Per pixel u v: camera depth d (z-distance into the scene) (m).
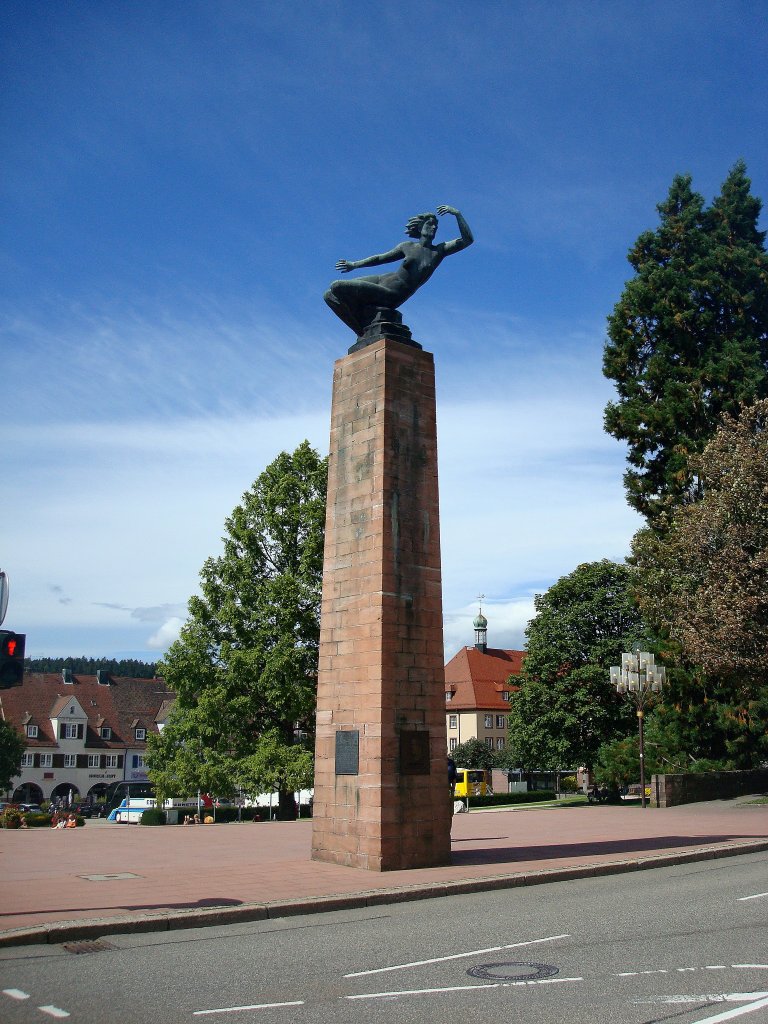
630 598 39.41
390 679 16.31
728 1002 7.50
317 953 9.71
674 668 37.47
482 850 18.92
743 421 32.66
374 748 16.05
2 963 9.27
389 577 16.70
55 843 20.31
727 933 10.48
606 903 12.91
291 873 15.20
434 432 18.17
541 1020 7.09
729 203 42.16
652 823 26.09
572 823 26.50
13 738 72.44
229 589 41.16
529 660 60.88
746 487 30.23
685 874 16.30
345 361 18.69
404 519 17.22
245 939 10.53
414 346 18.33
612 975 8.52
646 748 39.31
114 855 17.77
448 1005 7.57
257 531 42.16
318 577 40.84
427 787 16.45
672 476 38.25
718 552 30.75
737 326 40.28
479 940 10.33
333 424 18.66
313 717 40.31
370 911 12.52
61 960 9.42
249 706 39.09
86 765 92.38
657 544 35.91
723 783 35.31
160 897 12.55
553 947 9.85
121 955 9.65
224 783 38.41
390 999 7.79
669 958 9.20
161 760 40.34
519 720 61.88
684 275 40.97
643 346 41.88
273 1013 7.38
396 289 18.66
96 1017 7.31
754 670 29.95
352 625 17.09
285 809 40.03
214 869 15.64
